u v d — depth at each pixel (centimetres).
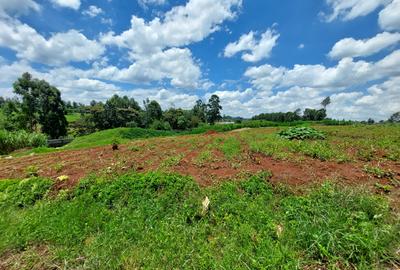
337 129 1473
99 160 734
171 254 279
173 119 5844
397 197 367
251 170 538
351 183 430
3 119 3428
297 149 713
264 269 240
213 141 1036
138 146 987
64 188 491
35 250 306
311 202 362
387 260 238
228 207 373
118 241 312
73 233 331
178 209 392
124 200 429
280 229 308
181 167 602
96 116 5156
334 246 254
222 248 289
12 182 518
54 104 4172
